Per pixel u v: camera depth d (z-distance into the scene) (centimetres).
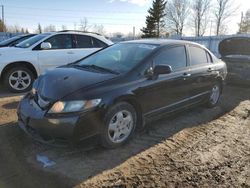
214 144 460
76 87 388
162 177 353
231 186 343
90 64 496
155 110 474
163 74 479
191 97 561
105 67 469
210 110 652
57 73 439
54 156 388
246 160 410
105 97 389
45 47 775
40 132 379
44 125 371
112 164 376
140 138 466
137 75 441
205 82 600
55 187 321
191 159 404
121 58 484
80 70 455
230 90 907
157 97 469
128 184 334
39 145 416
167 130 509
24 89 763
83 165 369
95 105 379
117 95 401
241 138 492
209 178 357
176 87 507
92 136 384
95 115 379
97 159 387
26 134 443
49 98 385
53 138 375
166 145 445
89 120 375
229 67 898
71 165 367
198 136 490
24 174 343
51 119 367
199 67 579
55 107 371
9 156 383
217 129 530
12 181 329
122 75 429
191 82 548
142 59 461
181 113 605
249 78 873
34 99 416
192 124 550
